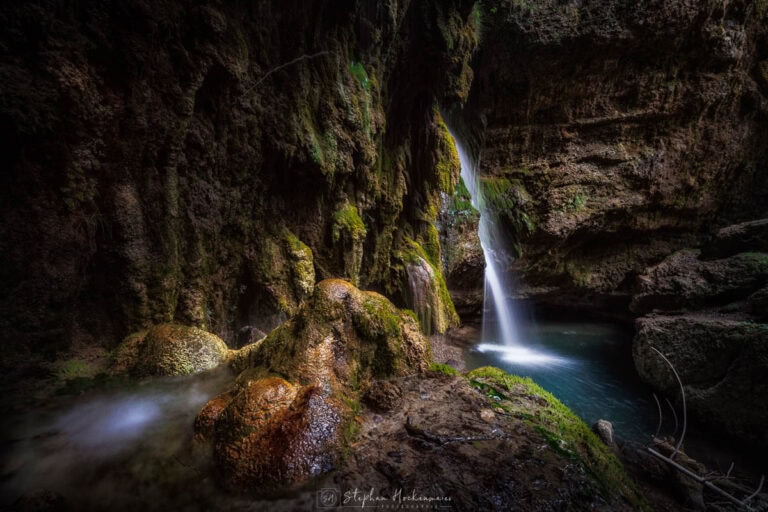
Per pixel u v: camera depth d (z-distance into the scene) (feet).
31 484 8.21
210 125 15.97
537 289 44.45
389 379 12.14
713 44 36.68
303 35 19.10
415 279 29.94
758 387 20.56
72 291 13.02
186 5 13.42
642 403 25.44
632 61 38.06
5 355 11.64
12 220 11.34
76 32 11.09
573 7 35.19
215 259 17.60
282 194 20.62
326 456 8.18
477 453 8.95
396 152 29.19
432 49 25.89
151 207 14.33
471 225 34.96
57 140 11.49
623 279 44.91
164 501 7.72
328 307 11.39
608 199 41.06
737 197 43.70
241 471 7.86
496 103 39.58
